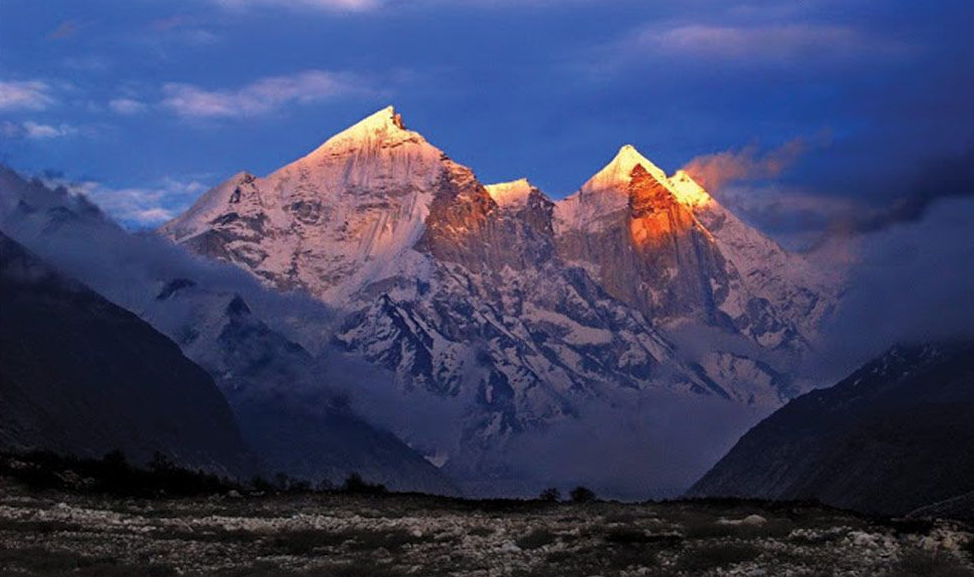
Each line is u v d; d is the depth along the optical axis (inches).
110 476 4579.2
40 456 4756.4
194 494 4510.3
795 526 3238.2
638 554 2997.0
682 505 4094.5
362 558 3179.1
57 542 3371.1
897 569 2721.5
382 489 4825.3
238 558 3233.3
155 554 3262.8
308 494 4552.2
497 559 3073.3
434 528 3572.8
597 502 4404.5
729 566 2842.0
